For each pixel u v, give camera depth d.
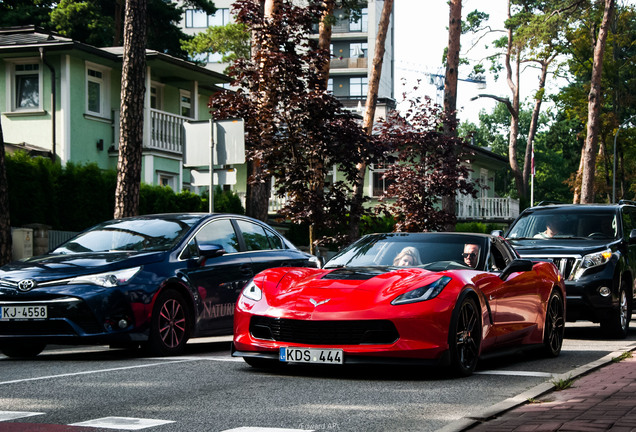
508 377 7.46
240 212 26.64
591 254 12.37
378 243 8.60
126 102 15.62
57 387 6.64
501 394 6.47
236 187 40.19
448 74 26.44
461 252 8.32
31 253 16.58
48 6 42.19
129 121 15.61
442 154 23.36
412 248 8.38
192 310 9.38
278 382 6.98
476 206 50.72
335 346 7.03
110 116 28.97
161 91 32.22
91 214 19.98
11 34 28.25
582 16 37.91
